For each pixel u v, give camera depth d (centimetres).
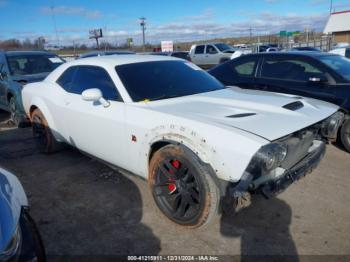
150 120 299
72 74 425
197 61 2006
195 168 262
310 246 266
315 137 325
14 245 188
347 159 444
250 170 239
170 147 280
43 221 314
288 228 290
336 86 475
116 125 333
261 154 235
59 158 479
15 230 192
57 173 425
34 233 228
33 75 682
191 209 285
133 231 293
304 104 336
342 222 297
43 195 367
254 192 259
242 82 591
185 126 271
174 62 413
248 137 244
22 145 550
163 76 374
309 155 312
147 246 272
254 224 297
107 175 413
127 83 347
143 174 328
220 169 253
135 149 319
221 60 1888
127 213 322
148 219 311
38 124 488
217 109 304
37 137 502
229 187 255
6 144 558
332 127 331
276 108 305
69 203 347
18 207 210
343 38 4212
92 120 365
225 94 362
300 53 546
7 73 682
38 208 339
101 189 375
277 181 263
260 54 584
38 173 427
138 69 370
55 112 437
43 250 231
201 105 319
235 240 276
